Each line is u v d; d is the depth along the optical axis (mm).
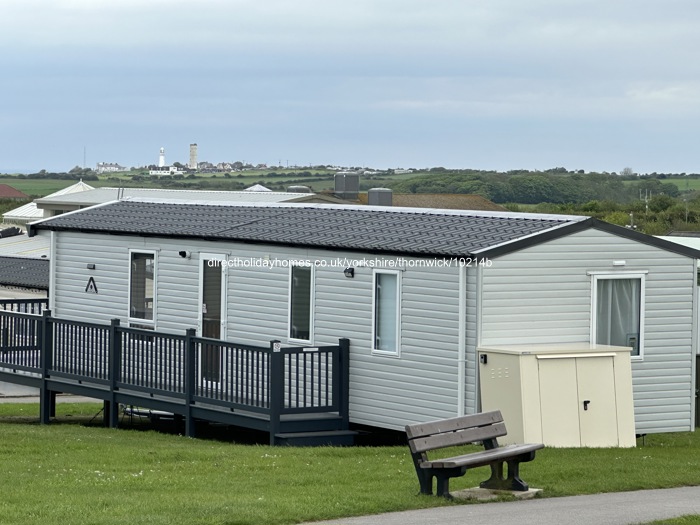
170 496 15250
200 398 23516
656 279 23109
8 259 38750
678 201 98688
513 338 21469
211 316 25703
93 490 15812
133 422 27844
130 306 27406
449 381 21375
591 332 22344
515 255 21438
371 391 22750
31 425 26688
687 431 23609
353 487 16094
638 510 14484
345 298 23188
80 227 28234
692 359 23531
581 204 108062
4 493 15477
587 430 20797
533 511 14336
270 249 24500
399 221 24734
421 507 14570
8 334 28422
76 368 26641
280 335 24406
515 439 20281
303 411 22375
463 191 126312
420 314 21906
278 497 15180
